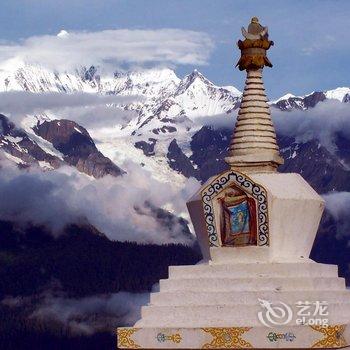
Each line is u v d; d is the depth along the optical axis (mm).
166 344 33062
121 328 33406
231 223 33844
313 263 33812
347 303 33844
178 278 33875
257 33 35438
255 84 35406
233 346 32719
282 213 33719
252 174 34375
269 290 33062
